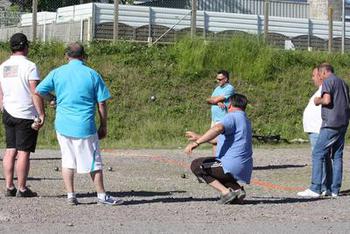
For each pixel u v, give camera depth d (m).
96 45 69.06
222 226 20.47
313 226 20.81
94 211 22.55
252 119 64.38
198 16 73.62
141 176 34.22
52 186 29.02
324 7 91.69
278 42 77.50
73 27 71.75
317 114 28.80
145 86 65.25
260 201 25.81
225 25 74.88
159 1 87.00
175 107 63.47
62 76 23.25
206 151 50.44
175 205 24.23
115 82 64.94
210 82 67.25
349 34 81.88
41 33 74.50
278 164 42.50
